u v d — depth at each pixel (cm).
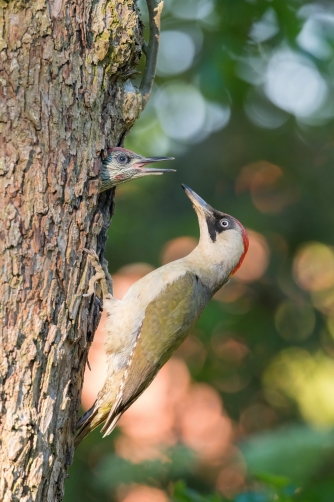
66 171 689
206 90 1364
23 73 668
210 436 1569
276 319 1628
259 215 1634
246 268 1639
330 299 1647
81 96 705
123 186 1706
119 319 830
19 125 664
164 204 1670
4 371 645
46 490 663
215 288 938
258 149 1695
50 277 673
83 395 1378
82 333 706
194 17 1478
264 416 1603
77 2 702
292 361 1622
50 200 676
